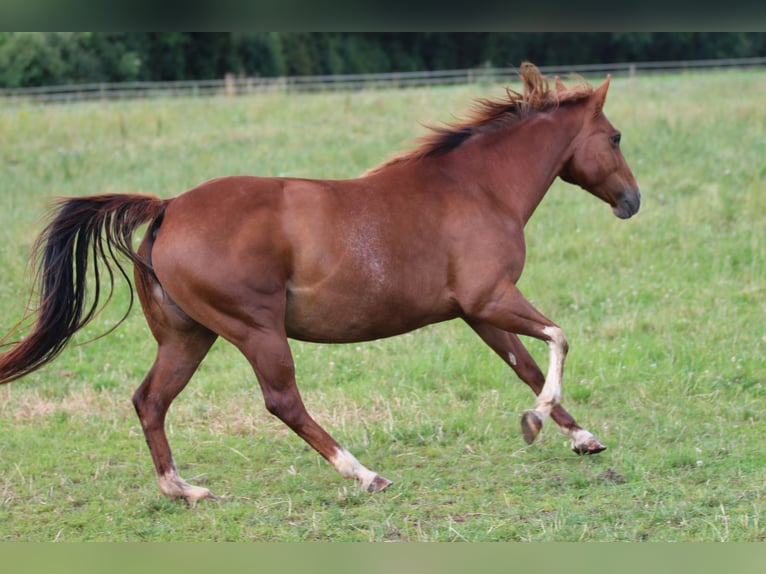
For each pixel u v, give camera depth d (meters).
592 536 6.25
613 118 21.56
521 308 7.38
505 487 7.26
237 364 10.90
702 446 7.91
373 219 7.06
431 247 7.24
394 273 7.09
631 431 8.52
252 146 21.44
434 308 7.39
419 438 8.48
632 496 6.95
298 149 20.81
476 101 8.23
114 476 7.86
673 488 7.06
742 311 11.86
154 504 7.08
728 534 6.13
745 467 7.40
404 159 7.66
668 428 8.47
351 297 7.05
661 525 6.43
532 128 8.10
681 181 17.11
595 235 14.64
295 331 7.23
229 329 6.89
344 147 20.69
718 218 15.25
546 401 7.20
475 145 7.86
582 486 7.23
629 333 11.20
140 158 20.69
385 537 6.37
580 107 8.34
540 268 13.51
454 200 7.44
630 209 8.59
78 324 7.15
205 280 6.77
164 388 7.27
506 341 7.95
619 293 12.44
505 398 9.51
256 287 6.80
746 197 15.82
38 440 8.66
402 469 7.77
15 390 10.20
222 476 7.80
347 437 8.55
